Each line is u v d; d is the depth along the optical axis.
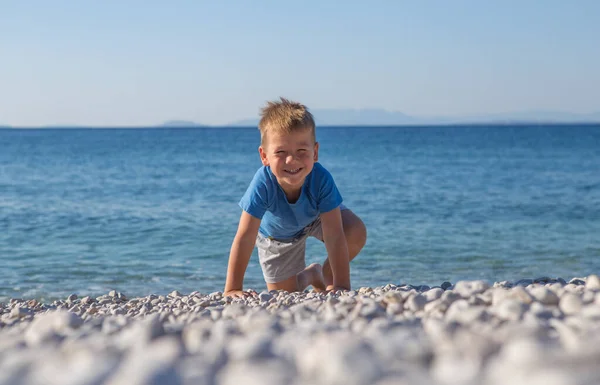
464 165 26.83
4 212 11.70
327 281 4.76
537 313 1.87
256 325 1.81
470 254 7.52
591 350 1.02
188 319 2.45
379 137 81.50
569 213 11.20
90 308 3.67
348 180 19.58
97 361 1.18
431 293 2.47
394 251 7.73
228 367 1.17
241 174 22.73
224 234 9.10
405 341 1.32
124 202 13.60
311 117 4.07
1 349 1.60
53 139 82.94
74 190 16.55
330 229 4.20
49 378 1.10
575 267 6.80
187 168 26.17
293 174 3.99
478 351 1.23
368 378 1.03
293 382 1.04
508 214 11.19
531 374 0.94
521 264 6.98
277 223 4.43
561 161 29.06
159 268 6.86
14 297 5.59
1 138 89.56
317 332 1.61
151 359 1.17
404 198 14.12
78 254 7.64
